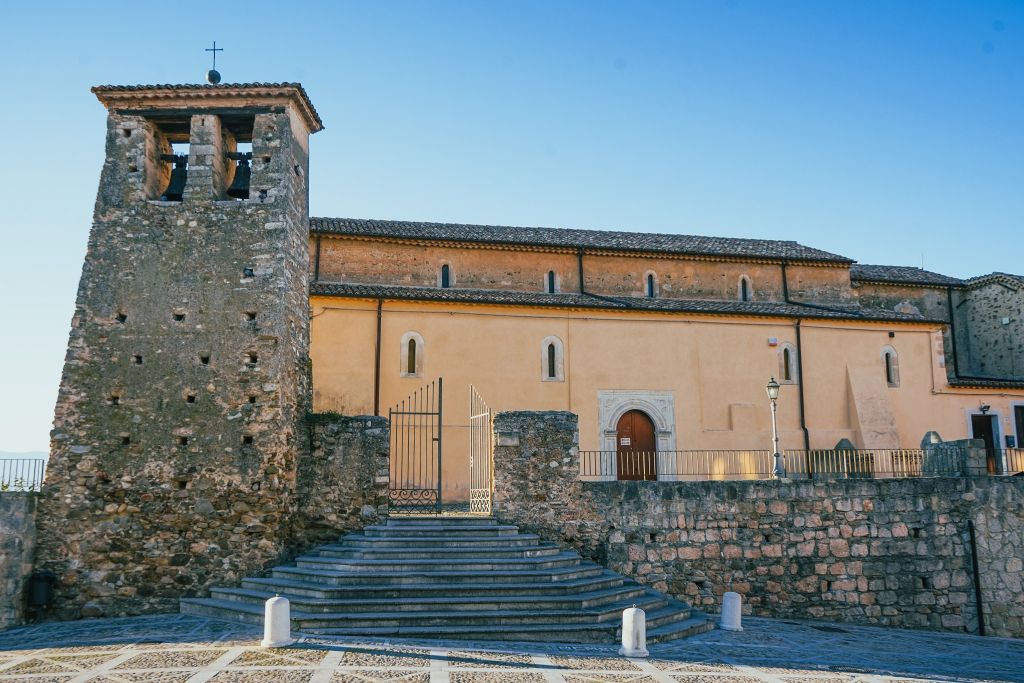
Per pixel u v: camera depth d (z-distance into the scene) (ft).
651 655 51.03
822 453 107.96
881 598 75.25
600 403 105.19
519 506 71.10
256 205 71.41
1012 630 76.18
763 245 127.95
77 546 63.82
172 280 69.62
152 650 48.01
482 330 103.60
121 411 66.59
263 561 64.54
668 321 109.60
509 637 53.88
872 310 121.70
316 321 99.14
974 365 132.67
